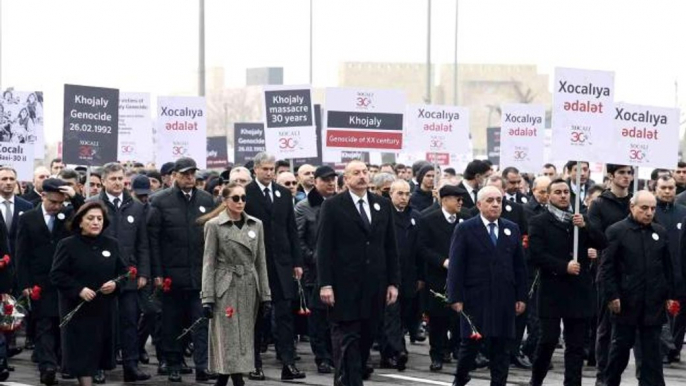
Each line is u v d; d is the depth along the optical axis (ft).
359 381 54.34
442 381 61.21
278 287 60.85
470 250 53.16
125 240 63.52
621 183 62.90
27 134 72.18
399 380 61.57
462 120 91.50
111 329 54.70
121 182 63.77
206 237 53.93
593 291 55.62
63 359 54.13
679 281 60.70
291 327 61.46
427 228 65.36
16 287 60.90
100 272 54.08
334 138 83.41
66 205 61.72
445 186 65.57
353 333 54.44
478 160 72.08
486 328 52.80
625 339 55.36
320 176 67.36
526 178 99.66
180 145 83.97
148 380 61.46
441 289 65.05
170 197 61.77
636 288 54.85
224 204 54.54
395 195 67.31
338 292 54.39
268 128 82.43
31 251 59.62
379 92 83.51
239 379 54.08
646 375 55.52
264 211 60.85
